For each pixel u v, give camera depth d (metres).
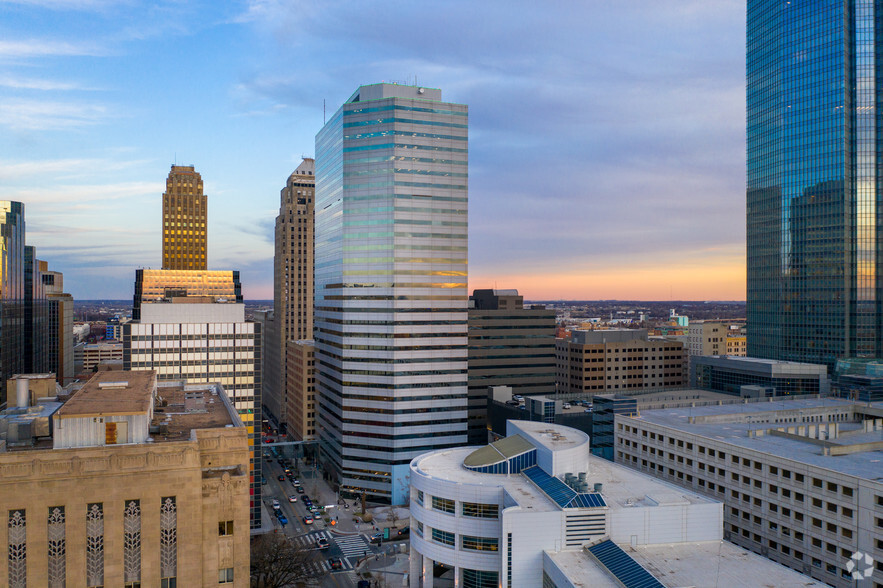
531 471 119.06
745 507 123.88
